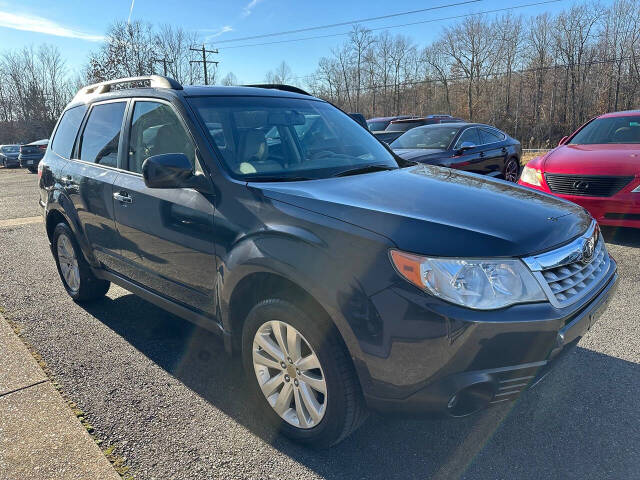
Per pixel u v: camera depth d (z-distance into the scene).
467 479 2.14
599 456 2.26
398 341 1.90
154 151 3.09
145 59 39.88
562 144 6.90
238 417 2.62
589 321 2.21
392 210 2.15
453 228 2.02
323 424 2.22
